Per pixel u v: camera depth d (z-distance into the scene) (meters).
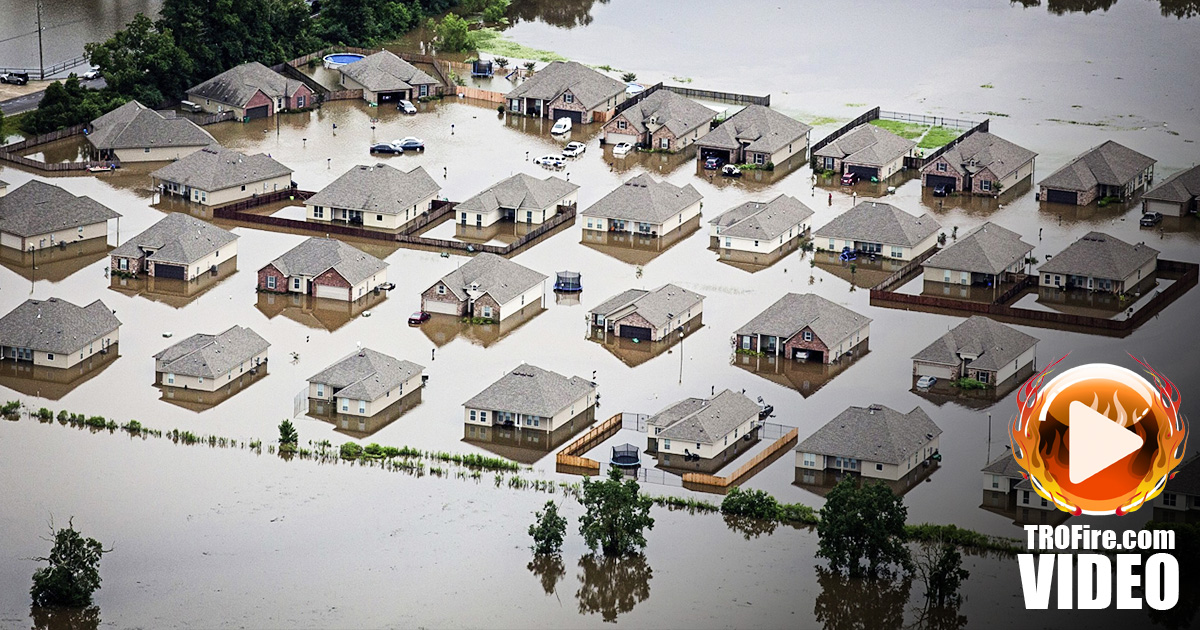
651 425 190.75
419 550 168.38
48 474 181.50
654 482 182.00
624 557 167.50
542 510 176.12
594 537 166.38
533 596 161.12
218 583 162.25
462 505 177.00
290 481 181.25
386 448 187.50
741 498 175.62
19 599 159.00
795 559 167.38
